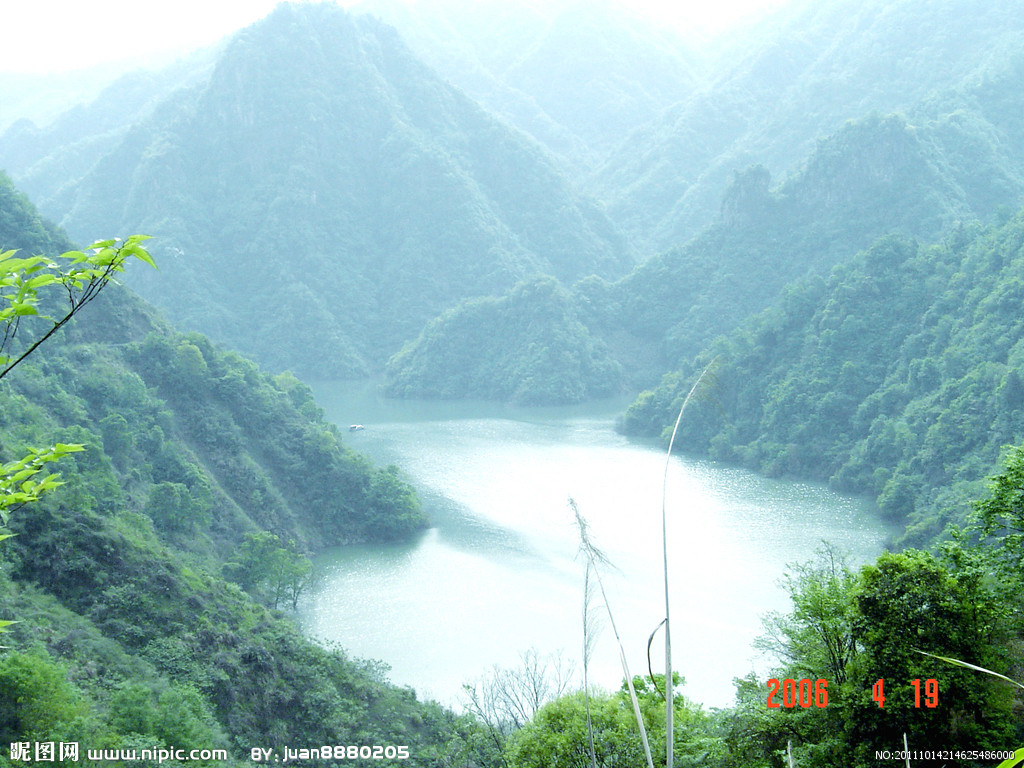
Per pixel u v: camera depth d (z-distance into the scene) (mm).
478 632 75938
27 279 10023
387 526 109250
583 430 182375
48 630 48594
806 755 24719
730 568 87938
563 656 68125
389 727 52562
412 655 71312
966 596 24859
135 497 90562
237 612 61438
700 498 121000
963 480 103250
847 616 26422
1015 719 24172
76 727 34906
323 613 82500
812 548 95312
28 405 90062
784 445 143375
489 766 36500
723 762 26094
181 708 40438
